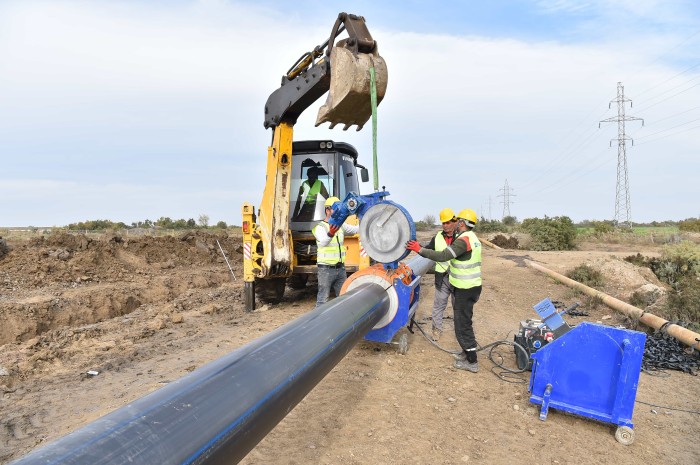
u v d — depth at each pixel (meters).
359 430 3.81
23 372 5.04
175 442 1.79
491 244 24.47
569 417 4.26
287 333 3.13
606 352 4.03
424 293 10.53
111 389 4.63
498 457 3.53
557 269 13.79
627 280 11.03
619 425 3.86
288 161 7.99
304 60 7.35
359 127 6.21
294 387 2.72
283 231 8.02
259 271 8.21
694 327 6.87
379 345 6.18
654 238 28.64
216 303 9.27
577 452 3.66
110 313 8.64
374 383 4.84
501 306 9.24
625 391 3.88
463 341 5.30
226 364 2.45
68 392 4.56
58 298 8.34
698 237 27.12
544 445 3.75
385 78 5.55
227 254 16.11
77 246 12.16
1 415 4.05
